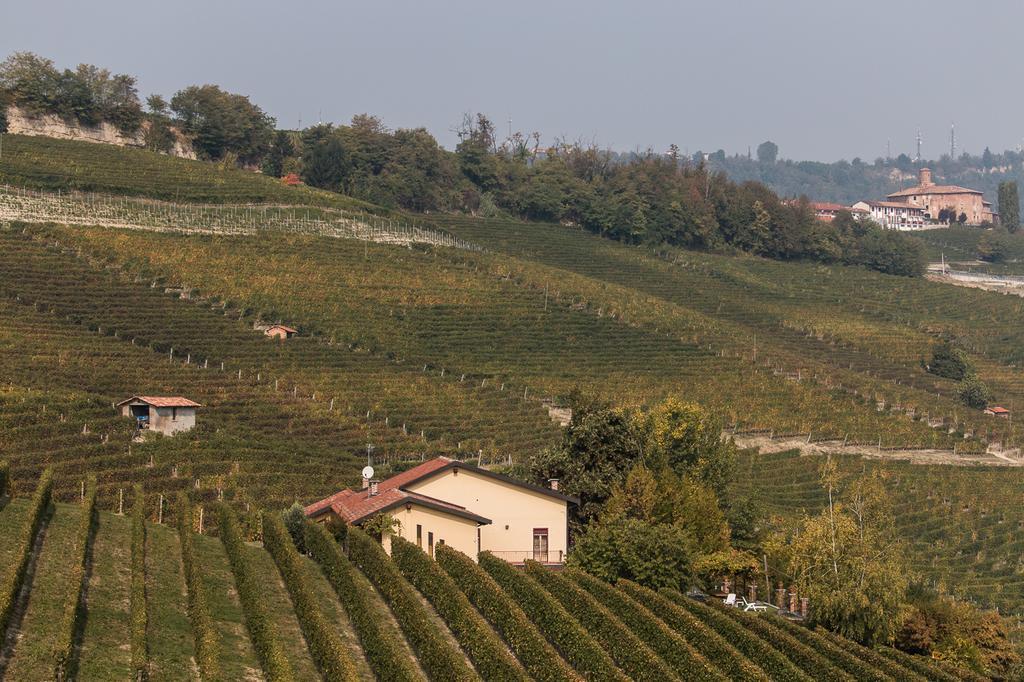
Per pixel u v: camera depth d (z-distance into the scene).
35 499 139.00
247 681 111.19
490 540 180.12
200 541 154.75
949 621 168.12
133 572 127.94
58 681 98.00
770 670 136.88
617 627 135.25
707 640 137.88
